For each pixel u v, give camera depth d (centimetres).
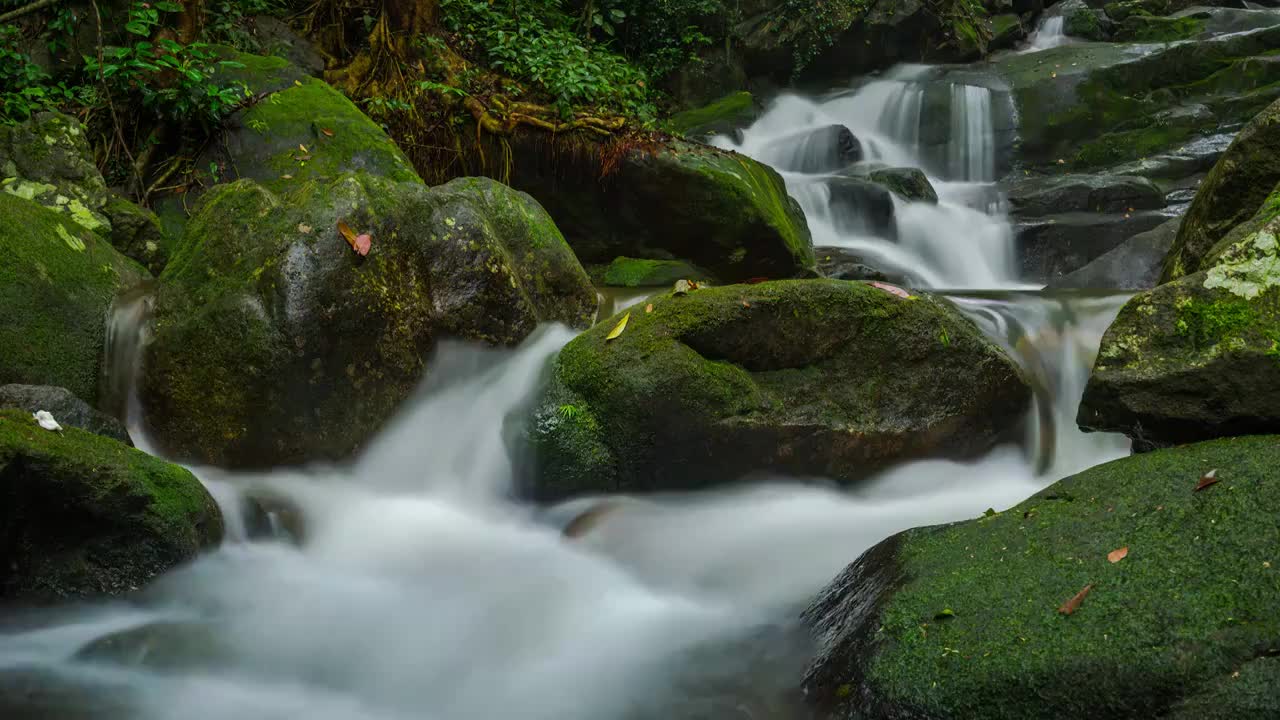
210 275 488
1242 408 364
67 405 440
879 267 900
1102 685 265
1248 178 488
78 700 334
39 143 602
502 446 490
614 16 1125
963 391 498
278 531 450
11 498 364
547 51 882
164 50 658
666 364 459
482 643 378
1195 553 294
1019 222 1037
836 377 489
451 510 489
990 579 314
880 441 486
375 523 470
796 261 812
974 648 288
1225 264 386
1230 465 329
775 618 383
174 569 397
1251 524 297
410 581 427
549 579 423
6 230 498
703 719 324
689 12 1299
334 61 879
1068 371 548
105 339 508
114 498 379
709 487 475
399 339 499
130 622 384
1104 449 531
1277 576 275
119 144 680
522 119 796
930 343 494
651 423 460
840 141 1159
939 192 1151
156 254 615
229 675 355
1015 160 1252
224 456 481
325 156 679
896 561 351
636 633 379
